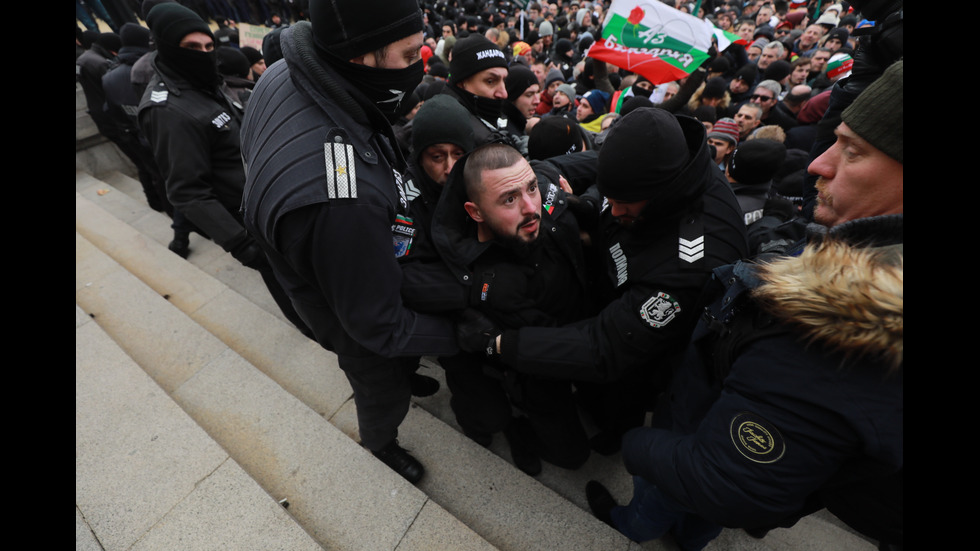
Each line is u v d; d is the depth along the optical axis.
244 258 2.23
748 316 0.84
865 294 0.58
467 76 2.29
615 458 2.04
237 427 1.93
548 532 1.64
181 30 1.99
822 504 0.91
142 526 1.47
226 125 2.23
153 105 2.02
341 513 1.61
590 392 1.97
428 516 1.58
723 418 0.81
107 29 7.29
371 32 0.96
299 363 2.44
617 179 1.12
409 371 1.64
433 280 1.39
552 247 1.53
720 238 1.19
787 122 4.37
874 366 0.63
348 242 1.02
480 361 1.69
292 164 1.00
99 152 5.18
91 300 2.74
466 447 1.94
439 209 1.41
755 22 9.66
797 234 1.58
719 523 0.88
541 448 1.93
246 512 1.50
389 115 1.20
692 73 3.75
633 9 3.65
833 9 7.75
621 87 5.32
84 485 1.58
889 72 0.65
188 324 2.52
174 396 2.09
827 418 0.66
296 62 1.05
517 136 2.68
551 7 12.94
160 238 4.01
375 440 1.75
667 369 1.52
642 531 1.50
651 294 1.21
